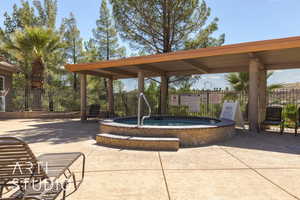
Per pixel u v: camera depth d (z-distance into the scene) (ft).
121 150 15.49
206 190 8.68
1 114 43.06
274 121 24.76
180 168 11.46
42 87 45.83
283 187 8.98
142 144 16.06
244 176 10.27
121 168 11.48
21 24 59.41
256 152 14.88
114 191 8.63
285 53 22.49
